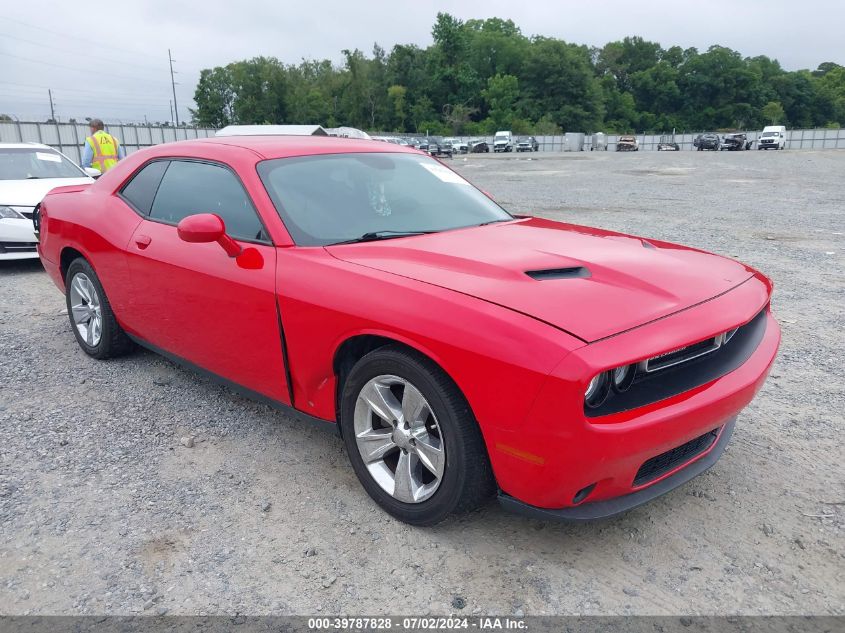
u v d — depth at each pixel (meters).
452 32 118.62
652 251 3.22
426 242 3.14
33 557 2.63
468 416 2.49
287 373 3.16
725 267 3.20
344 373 3.02
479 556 2.63
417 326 2.51
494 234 3.37
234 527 2.83
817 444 3.51
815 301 6.29
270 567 2.58
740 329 2.95
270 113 111.00
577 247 3.16
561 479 2.29
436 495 2.64
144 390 4.25
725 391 2.54
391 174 3.83
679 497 3.03
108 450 3.48
